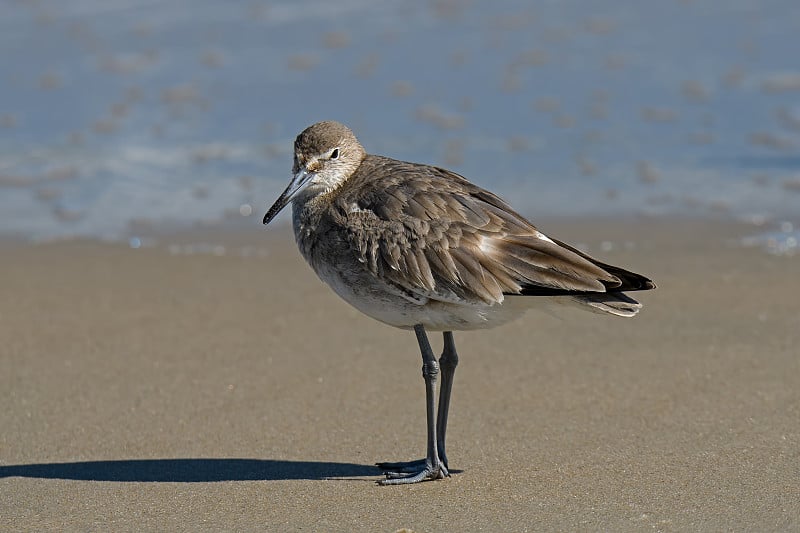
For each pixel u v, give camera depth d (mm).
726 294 15953
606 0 30547
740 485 10195
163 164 21797
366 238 10477
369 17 29578
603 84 24938
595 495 10102
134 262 17906
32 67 26266
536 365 13703
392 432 11945
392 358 14070
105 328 15156
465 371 13602
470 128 22766
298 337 14820
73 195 20531
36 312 15711
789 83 24625
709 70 25484
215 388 13188
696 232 18688
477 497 10180
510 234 10359
